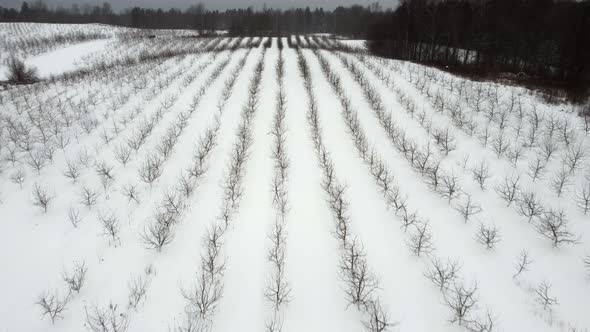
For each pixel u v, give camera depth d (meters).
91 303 7.34
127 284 7.84
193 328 6.73
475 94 21.03
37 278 8.02
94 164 13.18
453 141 14.90
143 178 11.93
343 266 8.35
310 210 10.61
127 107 20.73
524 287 7.65
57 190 11.56
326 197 11.29
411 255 8.75
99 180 12.14
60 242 9.18
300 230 9.70
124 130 16.84
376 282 7.81
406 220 9.62
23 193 11.40
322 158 13.90
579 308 7.12
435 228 9.65
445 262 8.42
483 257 8.55
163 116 18.88
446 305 7.29
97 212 10.40
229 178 12.19
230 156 14.12
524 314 7.02
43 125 17.59
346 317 7.16
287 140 15.80
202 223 9.96
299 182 12.22
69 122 18.12
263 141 15.66
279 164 13.20
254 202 10.98
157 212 10.36
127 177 12.38
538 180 11.49
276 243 9.10
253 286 7.84
